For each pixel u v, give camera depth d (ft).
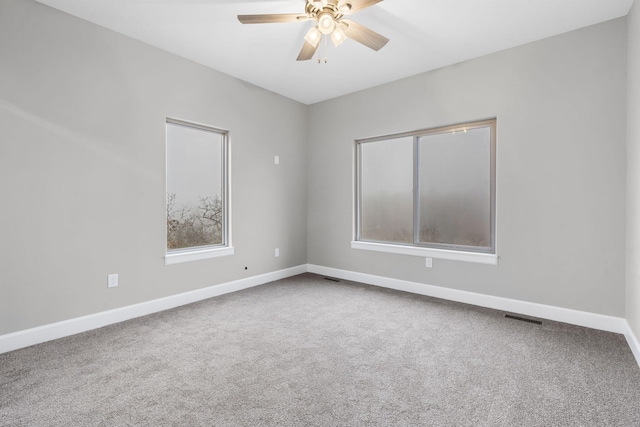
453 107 10.94
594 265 8.59
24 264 7.50
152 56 9.77
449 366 6.60
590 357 6.96
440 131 11.60
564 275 9.04
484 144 10.96
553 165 9.12
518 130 9.67
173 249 10.94
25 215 7.50
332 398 5.50
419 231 12.43
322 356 7.06
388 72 11.66
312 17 6.89
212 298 11.35
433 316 9.53
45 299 7.82
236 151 12.32
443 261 11.34
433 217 12.09
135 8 7.88
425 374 6.29
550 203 9.20
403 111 12.18
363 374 6.30
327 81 12.57
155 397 5.52
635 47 7.23
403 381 6.04
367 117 13.28
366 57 10.48
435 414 5.07
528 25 8.55
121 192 9.16
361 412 5.12
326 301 11.02
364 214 14.14
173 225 10.95
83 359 6.88
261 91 13.23
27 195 7.52
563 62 8.93
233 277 12.31
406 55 10.32
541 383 5.95
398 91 12.31
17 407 5.22
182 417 4.99
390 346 7.55
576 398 5.48
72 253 8.25
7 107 7.22
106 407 5.23
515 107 9.71
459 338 7.99
